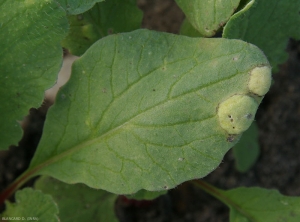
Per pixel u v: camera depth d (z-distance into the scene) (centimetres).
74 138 14
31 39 13
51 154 14
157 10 24
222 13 12
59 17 13
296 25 15
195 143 12
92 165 14
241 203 16
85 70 13
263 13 14
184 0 13
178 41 12
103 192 18
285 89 23
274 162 22
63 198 17
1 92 14
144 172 13
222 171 22
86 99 13
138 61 13
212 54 12
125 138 13
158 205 22
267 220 15
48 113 14
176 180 12
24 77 13
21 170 22
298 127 23
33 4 12
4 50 13
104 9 16
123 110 13
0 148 15
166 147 12
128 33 13
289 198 16
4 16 13
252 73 11
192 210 22
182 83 12
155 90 12
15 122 14
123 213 22
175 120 12
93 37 16
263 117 23
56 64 13
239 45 12
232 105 11
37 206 15
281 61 16
